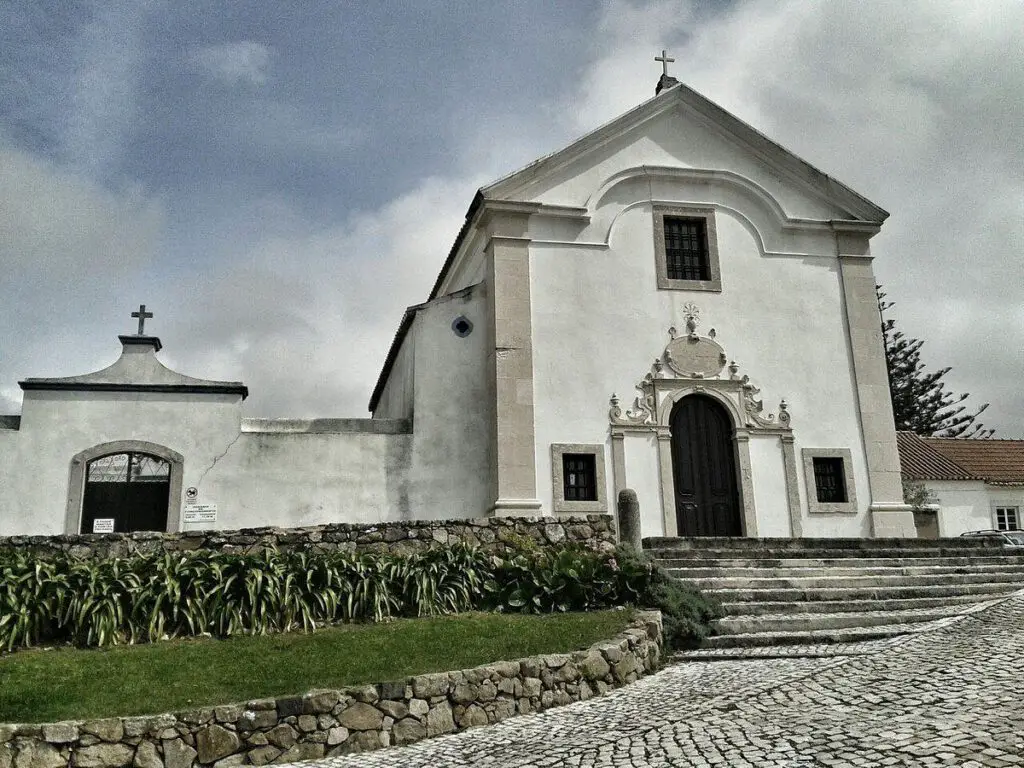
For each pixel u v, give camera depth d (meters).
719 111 19.20
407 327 19.08
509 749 7.17
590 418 17.42
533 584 11.54
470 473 17.48
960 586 13.16
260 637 9.71
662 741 6.59
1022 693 6.71
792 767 5.56
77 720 7.22
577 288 18.00
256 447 16.73
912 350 46.94
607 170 18.70
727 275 18.67
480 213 18.36
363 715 7.95
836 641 10.98
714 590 12.58
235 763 7.43
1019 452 32.25
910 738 5.82
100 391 16.42
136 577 10.00
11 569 9.73
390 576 11.05
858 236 19.44
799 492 17.75
